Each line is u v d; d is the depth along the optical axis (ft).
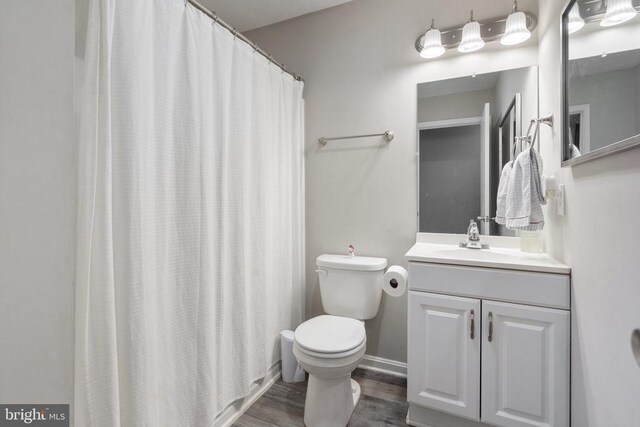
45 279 1.61
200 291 4.17
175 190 3.94
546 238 5.09
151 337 3.48
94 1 2.96
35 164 1.58
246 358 5.07
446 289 4.59
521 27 5.07
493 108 5.78
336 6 6.91
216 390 4.53
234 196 4.91
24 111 1.55
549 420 4.00
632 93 2.37
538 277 4.05
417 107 6.30
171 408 3.84
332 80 6.99
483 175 5.86
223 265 4.65
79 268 2.85
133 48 3.31
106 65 3.01
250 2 6.71
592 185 3.25
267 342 5.86
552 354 3.98
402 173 6.44
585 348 3.44
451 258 4.58
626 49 2.48
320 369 4.47
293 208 6.89
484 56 5.84
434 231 6.21
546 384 4.02
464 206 6.00
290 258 6.64
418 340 4.75
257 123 5.49
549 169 4.91
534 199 4.60
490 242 5.78
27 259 1.55
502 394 4.26
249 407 5.37
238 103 4.95
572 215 3.85
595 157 2.97
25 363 1.55
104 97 3.00
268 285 5.91
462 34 5.58
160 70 3.70
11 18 1.52
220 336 4.58
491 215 5.80
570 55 3.76
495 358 4.28
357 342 4.68
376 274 5.96
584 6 3.37
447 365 4.56
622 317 2.63
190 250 4.08
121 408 3.22
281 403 5.49
